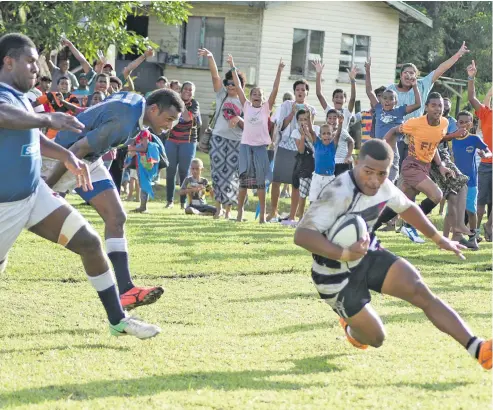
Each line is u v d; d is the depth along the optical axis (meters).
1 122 9.14
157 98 11.66
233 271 16.20
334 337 11.40
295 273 16.30
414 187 19.73
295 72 56.31
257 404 8.38
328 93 57.25
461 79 64.94
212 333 11.62
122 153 25.78
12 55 9.70
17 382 9.15
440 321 9.42
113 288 10.88
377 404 8.40
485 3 70.69
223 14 55.53
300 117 23.30
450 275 16.53
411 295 9.52
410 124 19.50
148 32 57.59
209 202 32.53
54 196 10.48
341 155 24.12
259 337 11.39
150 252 17.88
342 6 56.41
